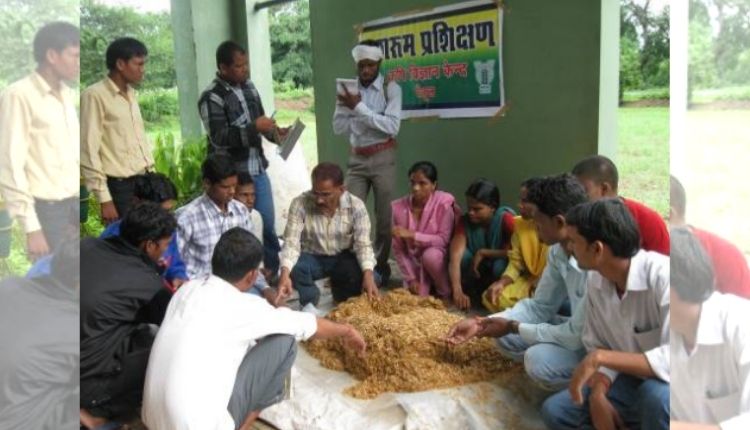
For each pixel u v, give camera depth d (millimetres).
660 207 4320
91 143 3912
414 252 4281
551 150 4133
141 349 2777
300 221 3965
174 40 6480
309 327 2678
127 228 2734
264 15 6621
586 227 2252
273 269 4789
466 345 3059
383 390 2936
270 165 5934
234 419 2473
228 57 4352
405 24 4887
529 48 4145
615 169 3133
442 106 4770
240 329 2404
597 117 3873
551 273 2883
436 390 2875
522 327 2748
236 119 4434
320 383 3105
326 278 4371
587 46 3850
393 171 4746
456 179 4777
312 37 5719
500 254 3996
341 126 4781
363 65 4637
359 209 4020
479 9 4375
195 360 2281
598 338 2463
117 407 2824
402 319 3336
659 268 2240
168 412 2242
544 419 2568
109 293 2635
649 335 2305
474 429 2623
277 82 8250
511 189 4418
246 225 3793
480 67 4449
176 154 6230
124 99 4090
